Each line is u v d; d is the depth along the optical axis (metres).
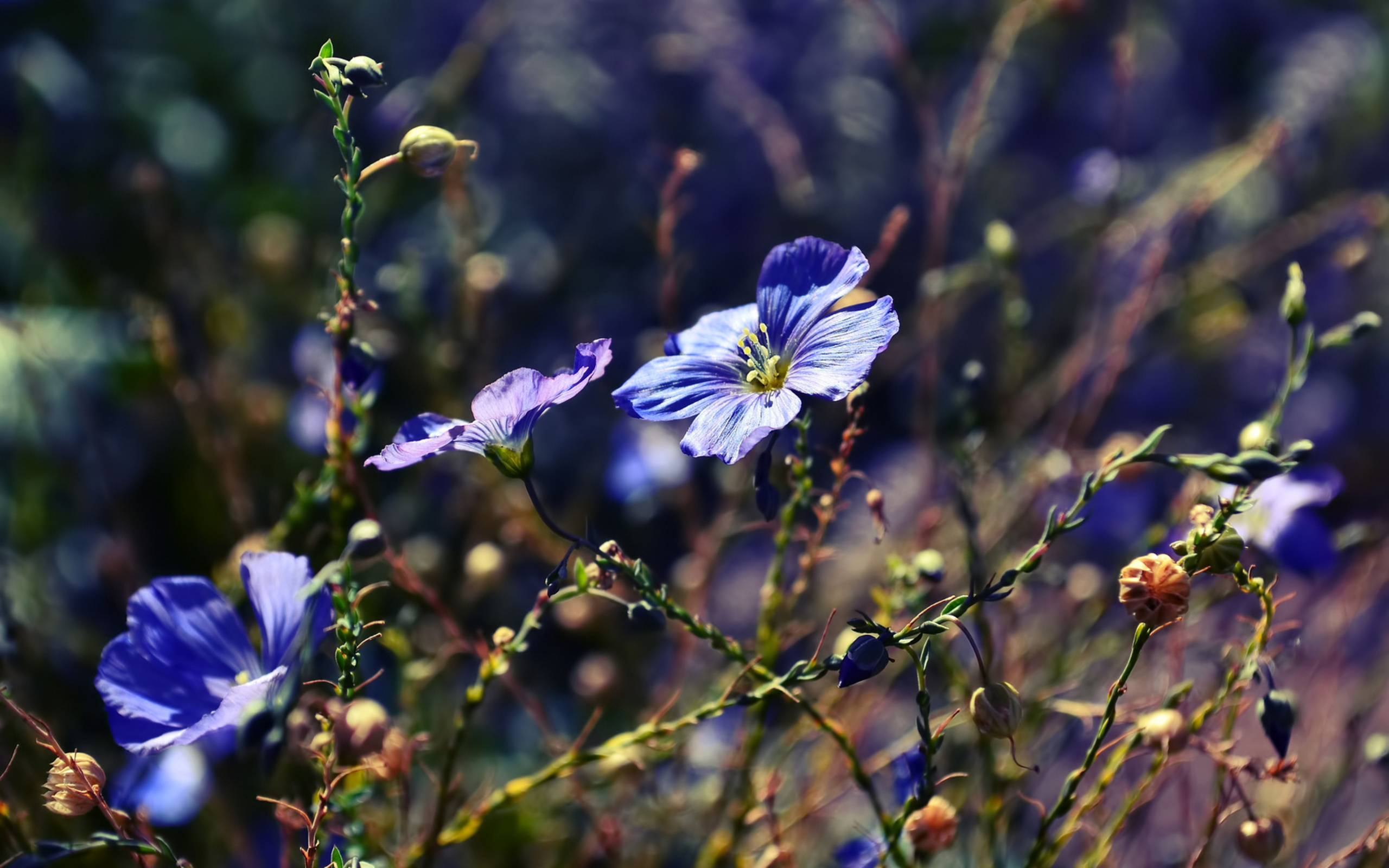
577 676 0.52
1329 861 0.45
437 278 0.56
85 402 0.54
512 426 0.40
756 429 0.40
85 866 0.46
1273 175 0.76
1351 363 0.80
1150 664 0.49
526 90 0.72
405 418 0.55
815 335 0.41
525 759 0.53
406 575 0.45
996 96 0.78
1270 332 0.80
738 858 0.45
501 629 0.42
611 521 0.63
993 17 0.79
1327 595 0.54
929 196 0.60
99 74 0.71
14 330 0.53
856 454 0.70
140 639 0.43
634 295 0.71
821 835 0.49
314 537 0.46
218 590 0.43
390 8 0.77
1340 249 0.61
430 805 0.48
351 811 0.44
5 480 0.57
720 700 0.42
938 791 0.48
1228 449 0.76
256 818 0.50
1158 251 0.53
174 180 0.67
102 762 0.49
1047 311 0.71
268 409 0.55
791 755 0.50
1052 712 0.49
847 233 0.74
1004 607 0.47
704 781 0.51
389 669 0.52
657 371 0.42
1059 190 0.78
